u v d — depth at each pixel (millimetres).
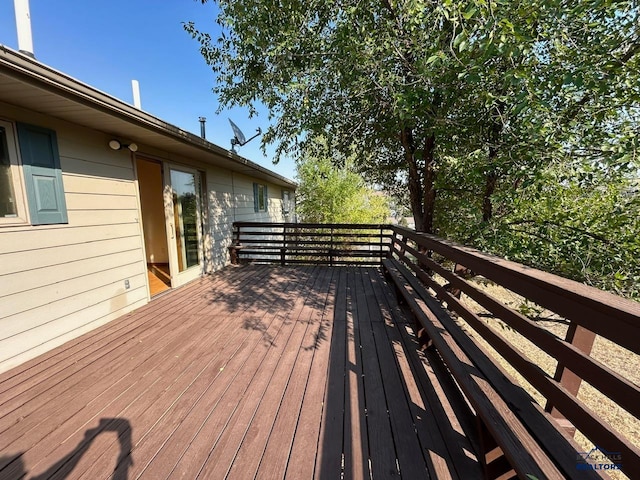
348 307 3559
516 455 934
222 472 1328
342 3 2893
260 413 1706
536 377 1130
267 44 3096
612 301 868
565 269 3113
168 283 4617
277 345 2562
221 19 3279
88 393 1896
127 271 3412
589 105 2484
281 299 3873
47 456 1416
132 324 3045
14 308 2252
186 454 1425
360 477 1302
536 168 2557
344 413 1707
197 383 2000
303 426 1605
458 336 1855
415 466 1357
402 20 2865
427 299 2617
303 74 3121
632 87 2227
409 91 2824
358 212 10758
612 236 2889
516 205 3453
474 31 2465
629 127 2445
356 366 2221
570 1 2098
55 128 2588
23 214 2328
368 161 5316
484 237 3490
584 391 3217
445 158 3156
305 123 3545
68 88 2004
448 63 2412
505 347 1364
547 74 2344
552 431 1039
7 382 2025
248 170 6566
